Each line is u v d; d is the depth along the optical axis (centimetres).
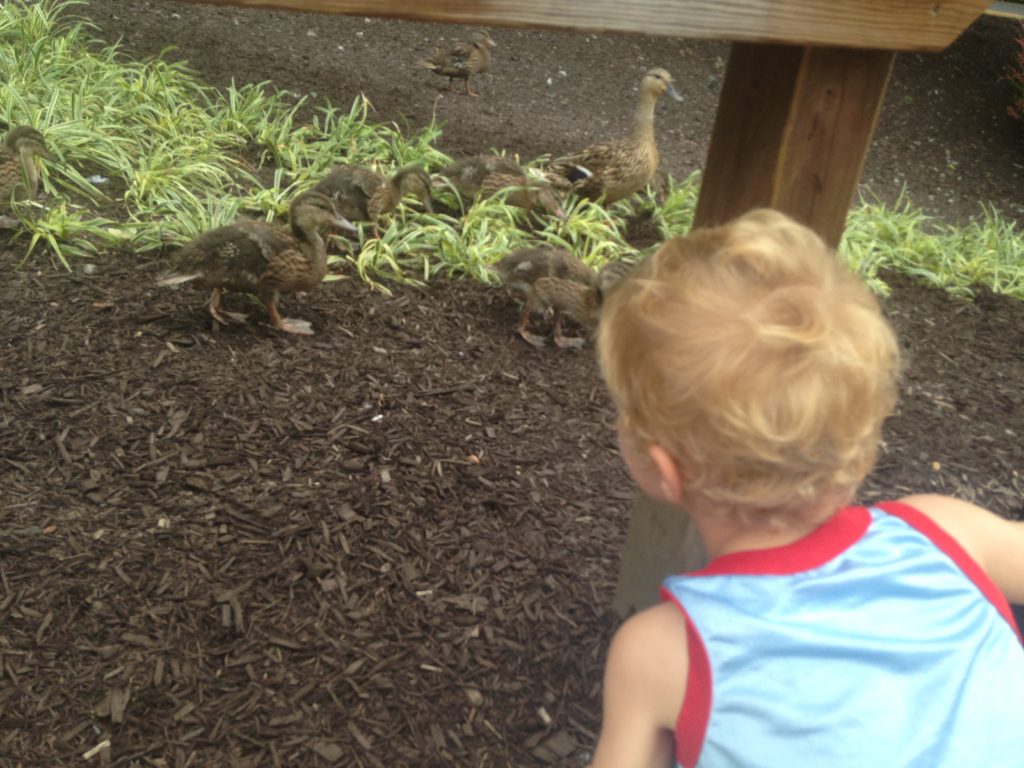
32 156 232
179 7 443
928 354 255
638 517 133
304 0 72
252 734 121
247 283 198
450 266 253
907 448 206
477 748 123
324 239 250
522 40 520
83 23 380
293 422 178
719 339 54
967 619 60
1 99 279
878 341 56
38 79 305
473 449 179
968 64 572
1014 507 193
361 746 122
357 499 161
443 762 121
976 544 66
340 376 196
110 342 194
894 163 467
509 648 138
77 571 140
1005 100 548
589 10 82
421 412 188
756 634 57
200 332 202
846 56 98
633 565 136
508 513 163
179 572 142
